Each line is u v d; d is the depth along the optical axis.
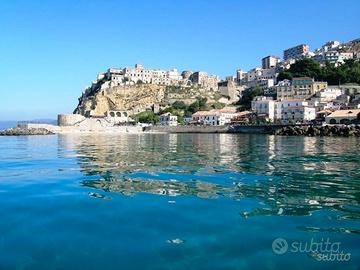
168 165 32.16
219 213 15.00
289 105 167.88
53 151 51.47
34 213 14.89
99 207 15.86
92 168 29.73
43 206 16.02
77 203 16.55
